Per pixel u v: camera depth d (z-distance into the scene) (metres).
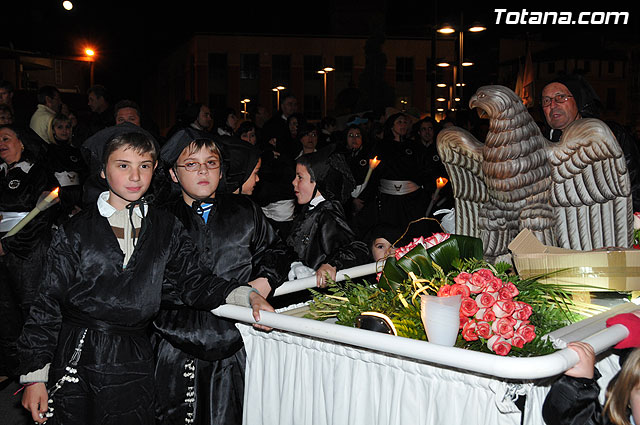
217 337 2.62
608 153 2.55
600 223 2.65
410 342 1.76
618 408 1.83
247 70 39.94
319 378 2.22
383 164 6.87
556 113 3.34
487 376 1.79
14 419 3.97
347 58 39.88
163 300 2.55
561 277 2.27
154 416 2.38
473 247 2.32
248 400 2.49
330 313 2.48
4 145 4.41
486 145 2.65
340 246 3.42
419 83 40.16
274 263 2.76
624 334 1.89
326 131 10.73
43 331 2.25
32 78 22.47
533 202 2.65
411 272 2.29
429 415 1.92
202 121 6.65
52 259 2.29
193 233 2.68
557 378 1.84
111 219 2.35
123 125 2.57
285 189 5.28
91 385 2.25
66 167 5.21
